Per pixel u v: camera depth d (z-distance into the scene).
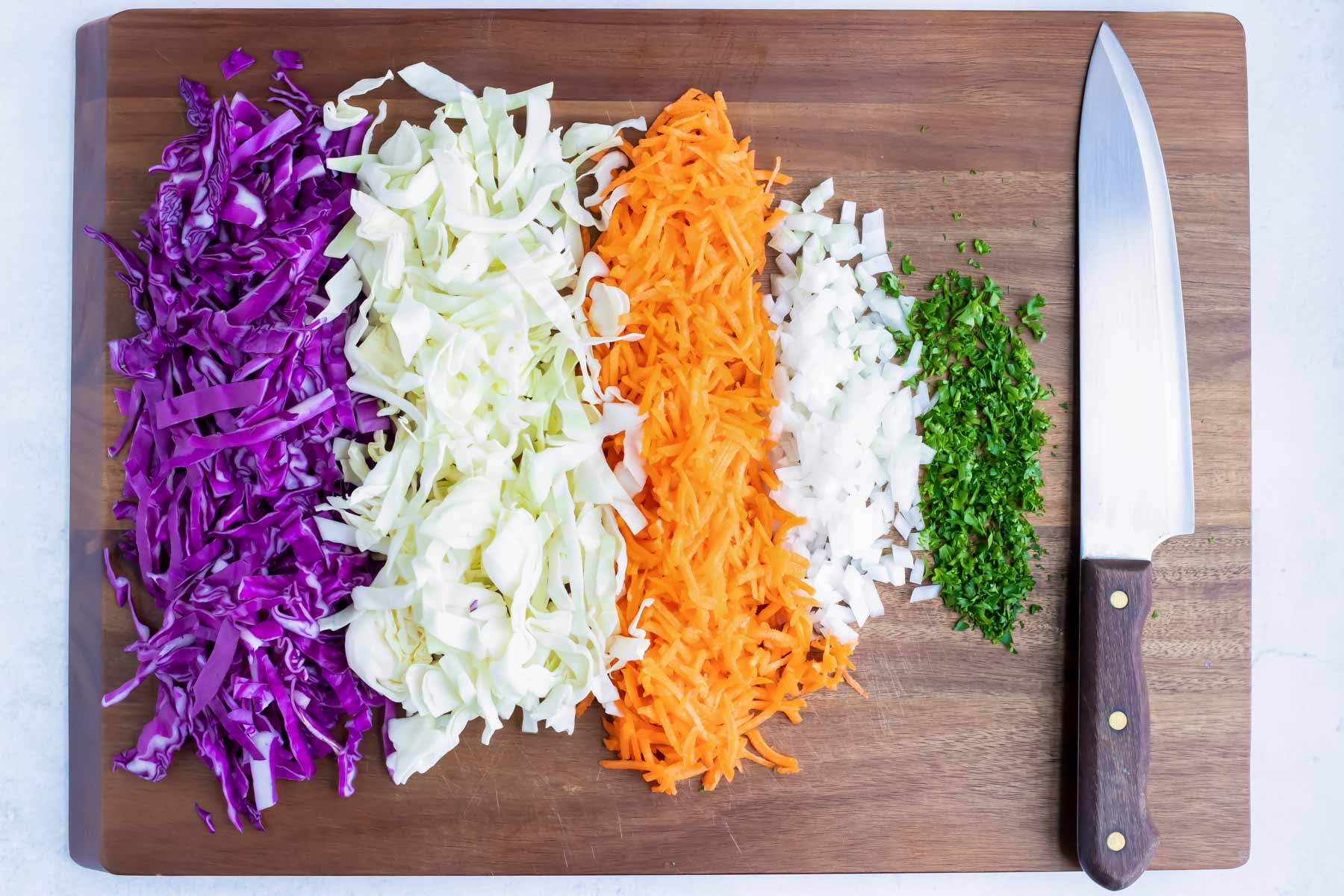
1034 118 0.60
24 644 0.61
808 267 0.59
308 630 0.57
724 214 0.57
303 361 0.58
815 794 0.60
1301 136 0.62
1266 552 0.62
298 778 0.59
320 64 0.60
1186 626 0.60
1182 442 0.59
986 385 0.60
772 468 0.60
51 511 0.61
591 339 0.57
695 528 0.57
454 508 0.56
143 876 0.60
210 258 0.57
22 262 0.61
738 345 0.58
